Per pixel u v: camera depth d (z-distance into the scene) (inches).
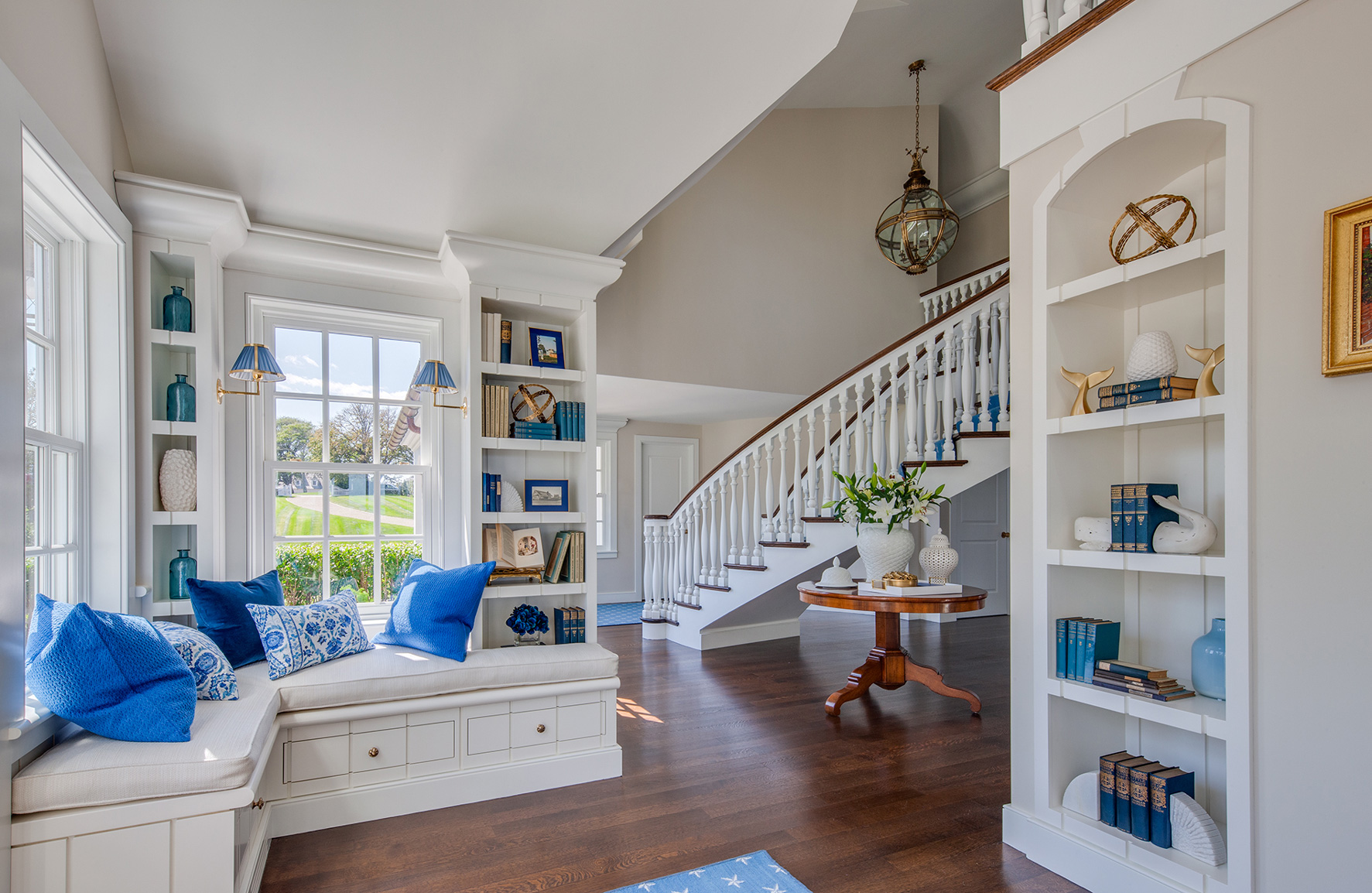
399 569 141.9
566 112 115.8
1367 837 64.5
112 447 105.6
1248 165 73.3
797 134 259.0
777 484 296.0
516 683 118.9
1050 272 96.0
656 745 139.8
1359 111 65.9
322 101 110.1
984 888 88.2
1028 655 97.9
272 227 127.6
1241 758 72.7
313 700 104.6
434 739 113.0
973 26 219.6
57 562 97.5
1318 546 68.2
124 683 79.8
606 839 101.3
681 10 97.7
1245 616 72.9
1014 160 101.4
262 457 131.2
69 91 87.7
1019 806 98.7
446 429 144.3
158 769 73.4
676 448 355.3
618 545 339.9
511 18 98.0
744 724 152.8
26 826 69.3
